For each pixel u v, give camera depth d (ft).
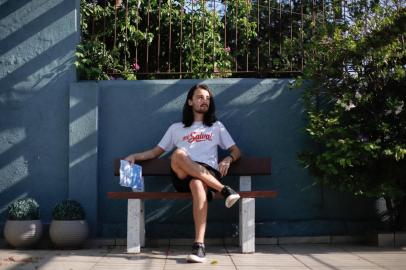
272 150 16.90
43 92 16.94
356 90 15.85
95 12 18.65
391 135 15.43
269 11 17.94
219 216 16.69
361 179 15.21
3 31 17.07
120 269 11.82
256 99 17.01
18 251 14.87
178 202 16.76
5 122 16.90
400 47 15.12
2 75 17.01
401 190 15.16
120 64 19.58
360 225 16.70
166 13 20.31
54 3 17.13
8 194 16.75
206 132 14.87
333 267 11.84
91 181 16.52
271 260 12.97
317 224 16.65
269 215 16.78
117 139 16.93
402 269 11.53
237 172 15.75
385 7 15.57
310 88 16.14
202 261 12.66
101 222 16.66
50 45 17.03
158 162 15.80
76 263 12.62
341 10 16.43
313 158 15.66
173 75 19.83
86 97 16.78
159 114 17.01
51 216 16.69
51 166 16.80
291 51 16.76
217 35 19.62
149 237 16.62
